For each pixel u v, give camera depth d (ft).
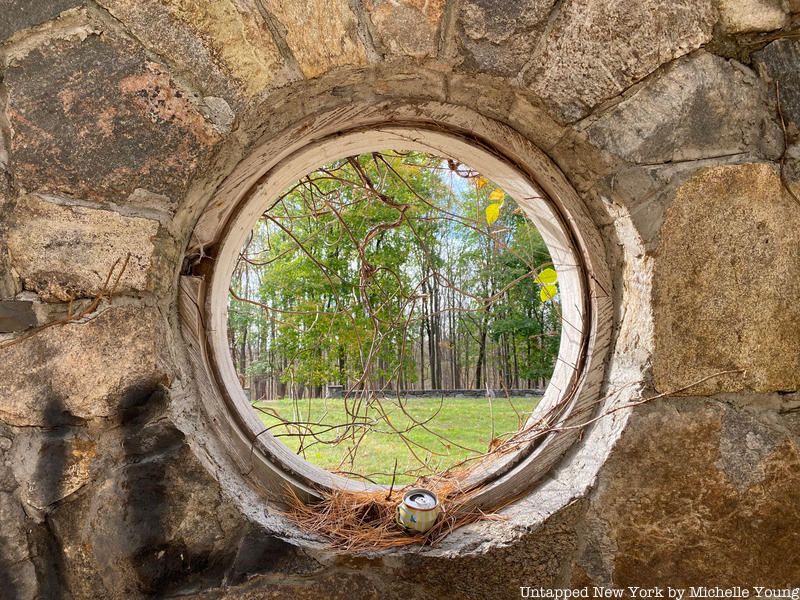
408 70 3.45
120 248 3.18
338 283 17.08
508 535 3.61
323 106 3.66
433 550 3.59
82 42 3.12
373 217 15.43
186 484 3.27
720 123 3.63
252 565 3.34
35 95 3.12
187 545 3.26
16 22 3.09
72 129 3.13
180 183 3.23
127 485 3.20
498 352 32.04
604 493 3.59
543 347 31.65
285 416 13.43
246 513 3.39
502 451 4.54
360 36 3.30
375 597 3.44
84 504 3.20
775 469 3.65
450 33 3.35
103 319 3.19
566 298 4.66
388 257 19.88
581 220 4.11
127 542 3.18
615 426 3.72
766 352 3.69
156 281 3.29
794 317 3.72
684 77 3.57
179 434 3.26
